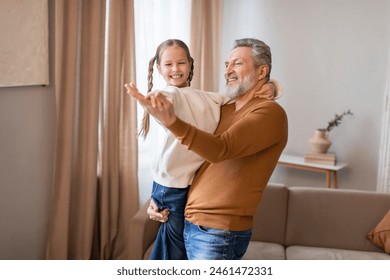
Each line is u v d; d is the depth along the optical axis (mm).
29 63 2514
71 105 2723
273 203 2920
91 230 2963
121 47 3057
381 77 3766
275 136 1408
